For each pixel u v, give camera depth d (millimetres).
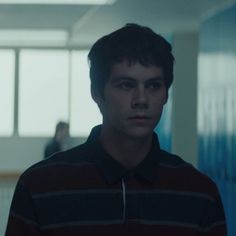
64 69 17188
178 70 12680
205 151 10297
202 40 10938
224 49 9438
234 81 8812
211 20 10383
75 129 17203
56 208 2016
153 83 1960
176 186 2100
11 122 16922
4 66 17031
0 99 16953
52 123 17078
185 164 2158
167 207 2062
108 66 1962
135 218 2025
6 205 9836
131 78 1938
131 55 1928
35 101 17109
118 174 2037
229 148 8953
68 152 2117
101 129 2111
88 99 17219
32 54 17109
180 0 9602
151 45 1938
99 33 14336
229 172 8969
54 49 17156
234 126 8734
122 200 2031
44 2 10125
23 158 16703
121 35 1959
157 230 2035
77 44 16969
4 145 16703
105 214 2016
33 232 2020
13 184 9945
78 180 2045
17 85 17000
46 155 13234
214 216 2145
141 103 1934
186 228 2066
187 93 12641
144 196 2051
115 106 1960
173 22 12023
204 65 10664
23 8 10766
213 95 9945
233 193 8766
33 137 16781
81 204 2020
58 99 17172
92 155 2070
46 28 13594
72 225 2004
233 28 8992
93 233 1998
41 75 17125
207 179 2154
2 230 9656
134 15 11445
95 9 10797
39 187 2035
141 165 2062
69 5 10398
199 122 10727
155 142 2107
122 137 2014
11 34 14828
